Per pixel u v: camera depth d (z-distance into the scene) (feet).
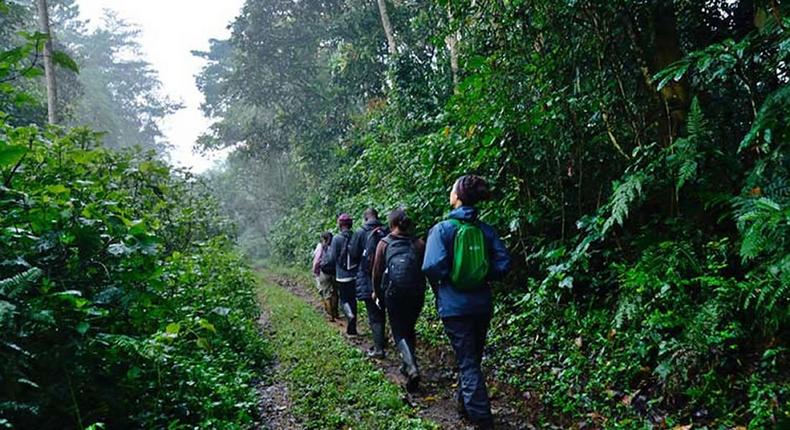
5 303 8.18
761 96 14.57
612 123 17.22
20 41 60.70
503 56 18.22
